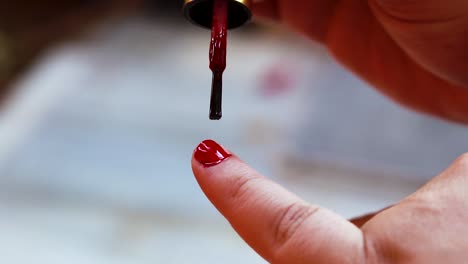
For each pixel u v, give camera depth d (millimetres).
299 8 265
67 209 333
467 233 156
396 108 444
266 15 272
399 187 379
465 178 164
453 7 195
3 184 345
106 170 368
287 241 164
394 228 160
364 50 257
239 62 513
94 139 397
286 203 167
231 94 464
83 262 298
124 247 313
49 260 297
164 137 409
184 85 480
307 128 420
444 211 159
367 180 383
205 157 175
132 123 419
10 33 519
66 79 462
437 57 211
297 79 487
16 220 319
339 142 407
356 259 159
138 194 351
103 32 555
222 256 314
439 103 253
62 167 366
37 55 506
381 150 402
